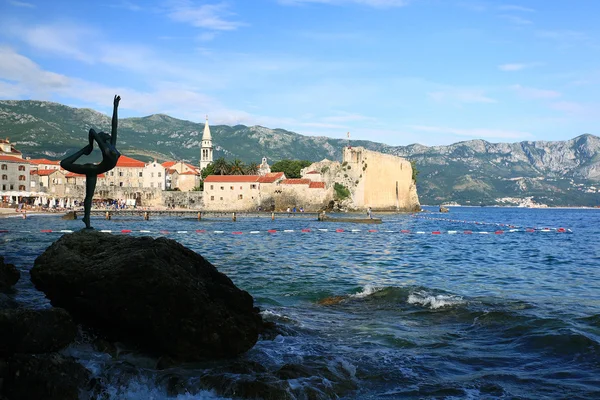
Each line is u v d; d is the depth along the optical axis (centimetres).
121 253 1614
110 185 16988
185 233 7588
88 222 1997
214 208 15312
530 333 1828
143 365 1448
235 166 17975
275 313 2172
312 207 15738
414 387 1360
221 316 1567
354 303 2417
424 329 1939
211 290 1691
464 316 2122
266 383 1298
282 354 1611
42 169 17000
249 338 1620
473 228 9931
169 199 15688
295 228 9150
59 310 1403
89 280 1525
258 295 2597
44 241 5438
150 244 1673
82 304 1527
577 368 1492
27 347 1266
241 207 15225
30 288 2339
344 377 1423
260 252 4881
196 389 1302
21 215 11138
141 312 1470
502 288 2881
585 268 3838
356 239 6844
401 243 6241
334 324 2011
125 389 1271
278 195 15575
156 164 17475
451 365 1532
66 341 1387
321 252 4991
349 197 17338
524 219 16725
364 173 17825
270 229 8794
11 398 1112
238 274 3331
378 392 1332
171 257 1652
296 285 2925
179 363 1491
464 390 1338
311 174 17388
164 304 1477
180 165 19912
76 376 1229
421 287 2744
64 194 15662
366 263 4100
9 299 1736
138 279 1488
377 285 2956
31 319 1295
